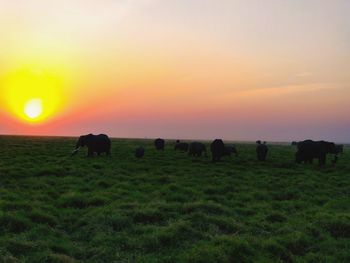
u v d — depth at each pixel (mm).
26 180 21344
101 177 23625
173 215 14594
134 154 42594
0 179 21172
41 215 13414
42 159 32906
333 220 14180
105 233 12234
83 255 10516
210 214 14992
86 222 13367
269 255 10883
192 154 44406
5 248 9992
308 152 38594
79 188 19938
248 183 23859
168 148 59438
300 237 12359
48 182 21312
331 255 11328
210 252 10430
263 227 13883
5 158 32156
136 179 23734
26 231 11898
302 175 28359
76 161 31625
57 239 11508
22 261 9273
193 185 22438
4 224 12172
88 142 38625
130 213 14281
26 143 59688
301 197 20125
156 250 10984
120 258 10234
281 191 21688
